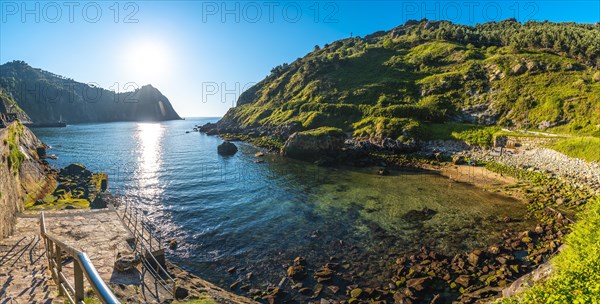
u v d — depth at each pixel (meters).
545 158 49.94
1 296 10.00
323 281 21.17
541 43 96.19
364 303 18.84
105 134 135.25
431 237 27.55
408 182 47.12
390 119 76.44
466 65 96.56
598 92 62.44
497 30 134.50
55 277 9.41
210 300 15.88
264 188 44.94
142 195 41.44
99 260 16.03
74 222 20.50
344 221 31.69
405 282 20.69
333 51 168.38
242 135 104.81
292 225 30.89
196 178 51.31
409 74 107.06
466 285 19.80
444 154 63.22
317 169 57.59
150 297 14.09
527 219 31.08
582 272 10.71
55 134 133.88
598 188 37.28
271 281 21.45
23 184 32.44
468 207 35.12
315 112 94.69
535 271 16.34
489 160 56.16
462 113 80.19
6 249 15.48
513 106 72.62
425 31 146.88
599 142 44.56
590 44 84.69
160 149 84.88
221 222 31.91
